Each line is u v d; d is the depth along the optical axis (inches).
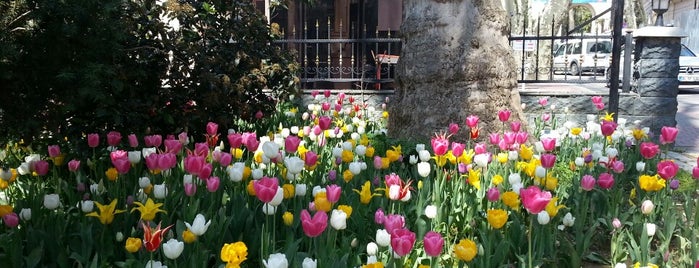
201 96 272.8
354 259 137.6
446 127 292.8
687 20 1188.5
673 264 166.1
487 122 292.5
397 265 124.9
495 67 295.6
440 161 191.6
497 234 158.4
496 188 166.9
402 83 309.6
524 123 306.2
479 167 202.5
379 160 194.1
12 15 207.2
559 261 165.6
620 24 373.7
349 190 185.5
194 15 281.7
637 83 424.5
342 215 130.5
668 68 408.5
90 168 215.6
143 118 261.9
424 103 297.6
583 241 167.5
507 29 309.0
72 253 138.1
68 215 162.6
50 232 148.9
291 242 140.3
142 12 247.8
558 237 178.9
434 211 152.2
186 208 155.5
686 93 834.8
